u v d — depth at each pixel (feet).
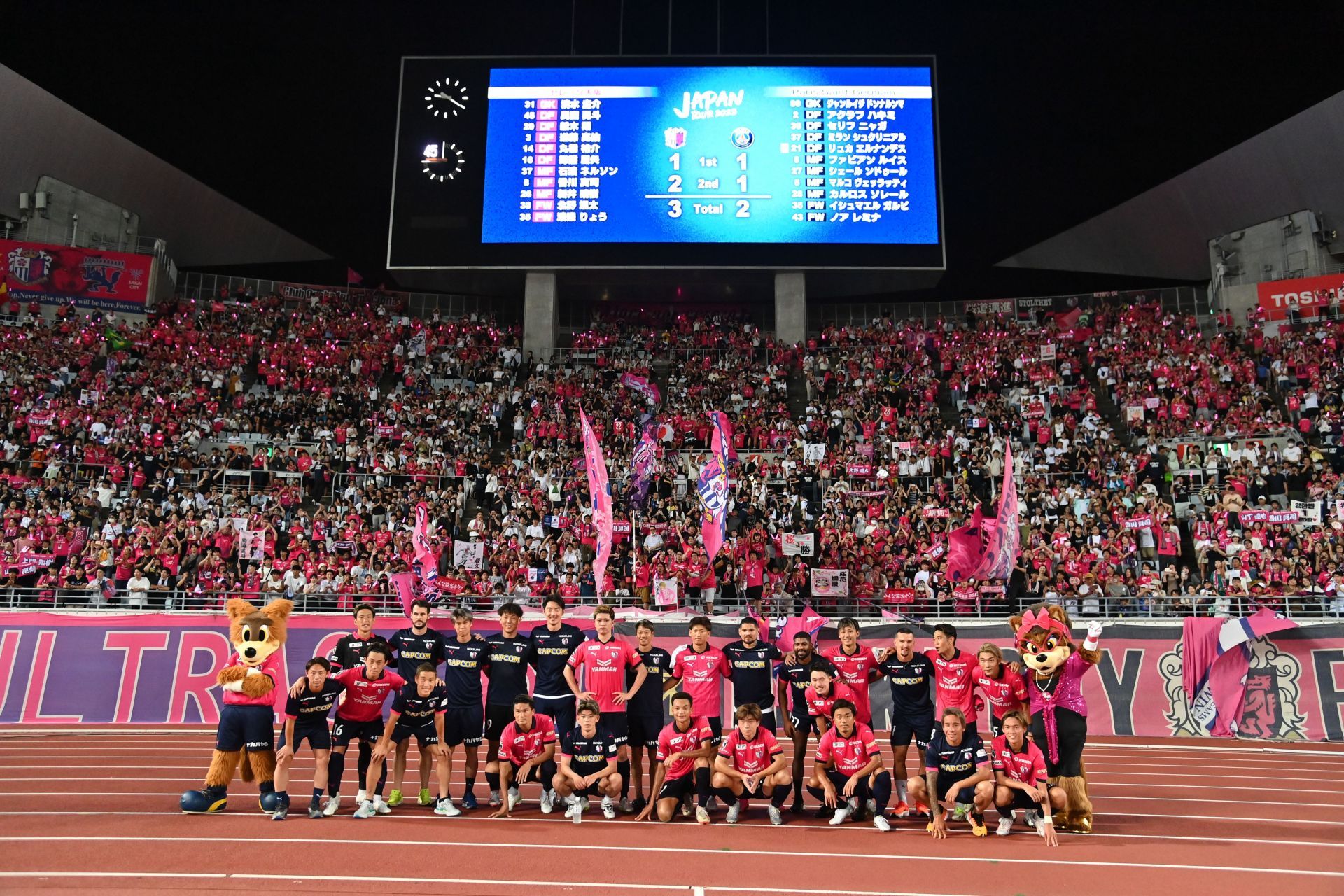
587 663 35.73
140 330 110.22
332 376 105.29
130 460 88.33
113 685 59.11
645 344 118.62
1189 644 58.44
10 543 74.79
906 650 36.06
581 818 34.17
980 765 32.14
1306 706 56.13
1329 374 97.66
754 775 33.96
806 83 101.81
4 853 27.63
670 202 99.55
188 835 30.04
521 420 98.73
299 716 33.53
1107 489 85.30
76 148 114.32
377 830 31.35
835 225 99.14
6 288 109.40
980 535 67.00
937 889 25.23
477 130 101.40
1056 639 33.40
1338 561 71.10
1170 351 108.37
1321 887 25.86
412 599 65.62
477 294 137.08
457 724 35.32
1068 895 24.88
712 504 63.31
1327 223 112.47
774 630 59.26
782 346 105.91
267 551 77.87
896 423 97.50
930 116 100.99
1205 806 37.81
